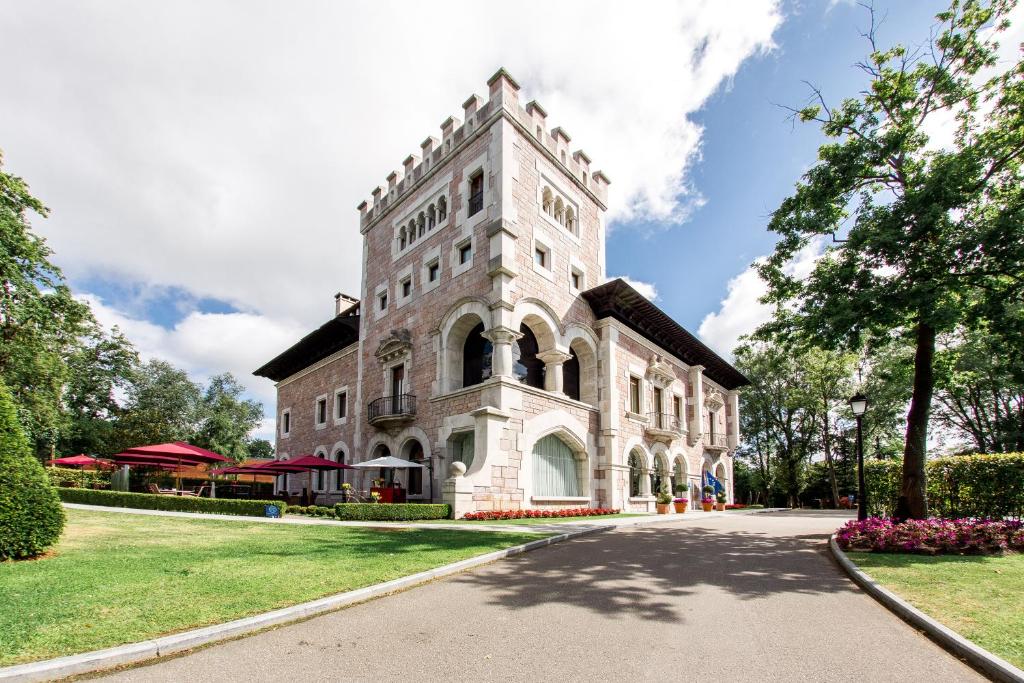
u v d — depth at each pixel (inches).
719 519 799.1
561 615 239.0
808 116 588.1
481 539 443.2
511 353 749.9
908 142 546.9
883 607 261.0
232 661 177.0
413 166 1024.9
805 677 174.4
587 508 831.1
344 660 181.3
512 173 802.8
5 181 754.2
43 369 1041.5
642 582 308.5
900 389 1094.4
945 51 529.0
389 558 337.1
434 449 819.4
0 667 152.5
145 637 184.1
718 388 1467.8
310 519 612.1
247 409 2191.2
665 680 169.9
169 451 855.7
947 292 474.6
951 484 581.0
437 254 900.0
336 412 1146.7
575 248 940.0
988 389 1357.0
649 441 1029.8
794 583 313.9
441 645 198.5
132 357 1691.7
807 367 1505.9
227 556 327.3
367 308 1081.4
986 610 238.7
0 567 281.1
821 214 552.1
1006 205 486.3
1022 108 480.4
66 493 827.4
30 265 805.2
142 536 415.8
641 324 1049.5
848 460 1731.1
